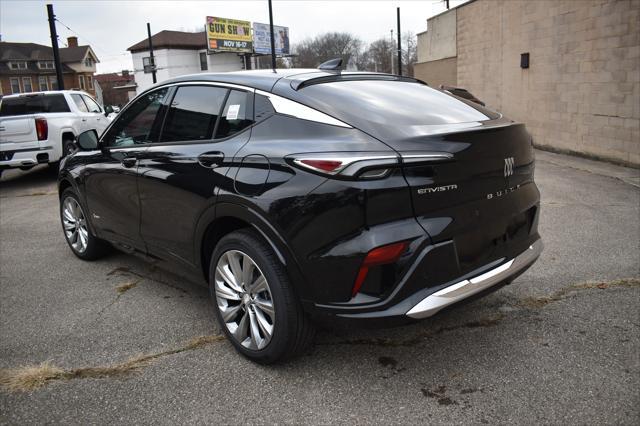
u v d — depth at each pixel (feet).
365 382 9.25
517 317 11.53
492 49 48.47
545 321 11.31
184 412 8.59
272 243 9.11
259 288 9.61
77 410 8.73
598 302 12.14
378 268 8.20
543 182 27.04
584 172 29.76
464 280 8.82
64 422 8.43
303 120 9.35
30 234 20.54
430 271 8.39
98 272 15.52
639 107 29.78
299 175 8.75
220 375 9.64
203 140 11.02
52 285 14.56
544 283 13.37
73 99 37.65
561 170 30.71
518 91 43.98
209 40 162.81
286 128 9.50
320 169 8.46
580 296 12.51
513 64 44.55
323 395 8.91
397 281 8.25
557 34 37.50
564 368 9.47
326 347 10.48
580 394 8.68
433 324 11.32
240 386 9.27
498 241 9.62
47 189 32.24
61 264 16.43
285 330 9.22
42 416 8.59
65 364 10.20
